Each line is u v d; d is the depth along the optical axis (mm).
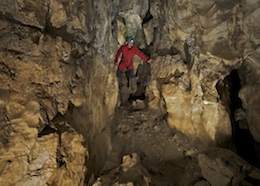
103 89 3580
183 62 4055
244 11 2785
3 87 1943
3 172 1886
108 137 3723
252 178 2924
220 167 3055
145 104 4723
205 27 3186
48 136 2121
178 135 4027
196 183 3094
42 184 2082
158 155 3729
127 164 3098
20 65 2059
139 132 4078
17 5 2043
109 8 3955
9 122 1951
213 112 3541
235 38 2973
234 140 3555
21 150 1984
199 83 3615
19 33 2053
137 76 5387
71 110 2553
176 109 3998
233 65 3225
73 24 2703
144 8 5398
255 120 2975
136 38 5672
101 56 3484
